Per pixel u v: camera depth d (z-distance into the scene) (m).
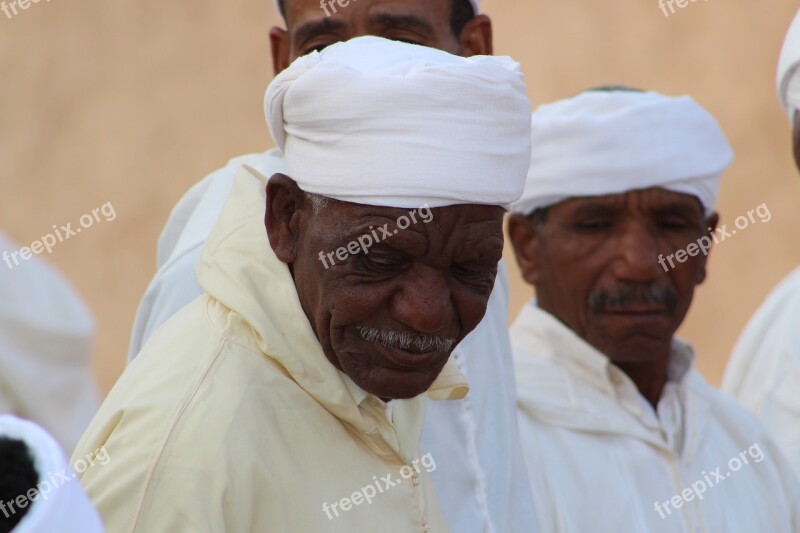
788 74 13.70
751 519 11.85
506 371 10.23
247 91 40.78
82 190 37.88
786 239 33.00
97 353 31.03
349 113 7.01
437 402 9.48
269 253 7.50
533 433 11.55
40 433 4.99
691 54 37.78
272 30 11.77
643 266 11.51
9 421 5.03
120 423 7.07
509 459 9.87
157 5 42.56
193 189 10.27
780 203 33.81
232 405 7.07
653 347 11.68
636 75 37.91
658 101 11.92
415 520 7.79
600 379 11.77
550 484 11.27
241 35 42.06
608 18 38.94
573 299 11.86
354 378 7.27
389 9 10.60
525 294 30.45
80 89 40.75
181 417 6.97
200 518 6.77
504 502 9.71
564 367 11.87
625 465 11.53
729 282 31.95
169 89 40.84
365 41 7.53
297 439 7.31
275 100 7.43
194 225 9.62
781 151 35.09
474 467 9.52
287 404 7.32
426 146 7.00
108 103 40.34
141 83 40.97
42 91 40.72
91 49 41.72
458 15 11.11
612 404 11.74
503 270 10.54
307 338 7.33
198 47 41.81
